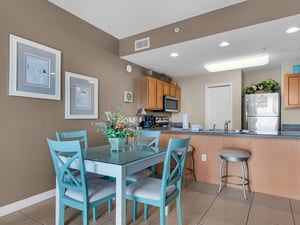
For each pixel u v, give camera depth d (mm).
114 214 2098
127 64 4039
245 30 2600
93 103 3227
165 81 5277
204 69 4734
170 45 3152
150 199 1604
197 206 2281
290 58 3816
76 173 2043
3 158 2102
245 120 4547
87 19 3020
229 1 2529
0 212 2066
